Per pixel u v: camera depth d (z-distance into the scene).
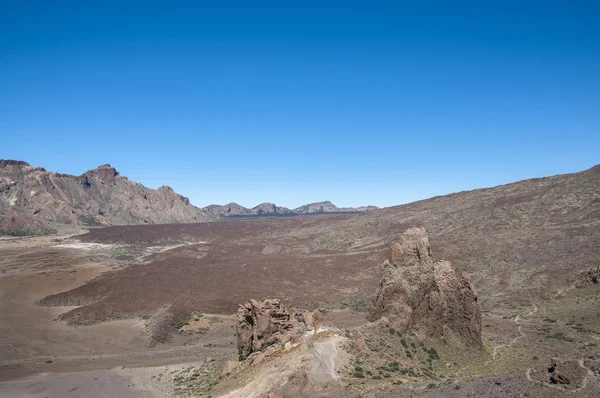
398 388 29.92
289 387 31.11
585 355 40.88
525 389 27.81
